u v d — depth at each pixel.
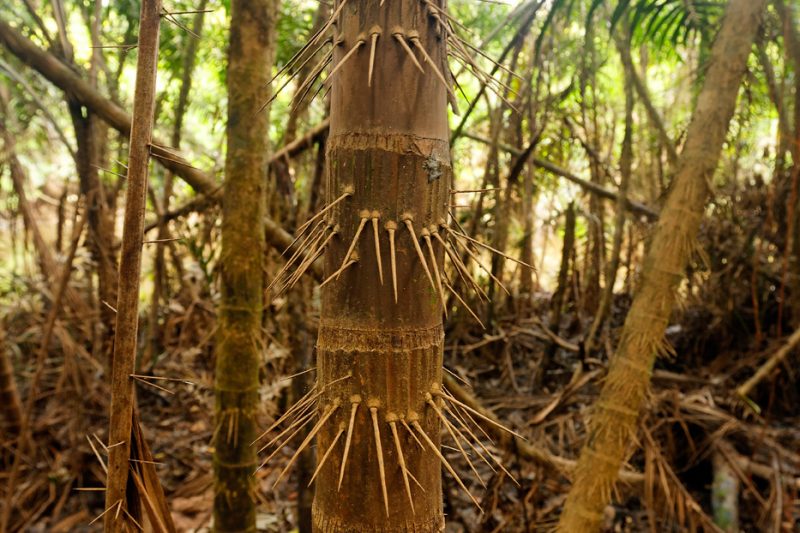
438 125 0.93
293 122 2.83
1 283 4.58
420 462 0.94
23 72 3.13
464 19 4.12
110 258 3.38
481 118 4.41
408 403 0.92
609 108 5.64
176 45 3.68
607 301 2.99
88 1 3.50
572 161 5.62
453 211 1.05
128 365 1.06
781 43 3.01
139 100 1.00
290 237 2.34
